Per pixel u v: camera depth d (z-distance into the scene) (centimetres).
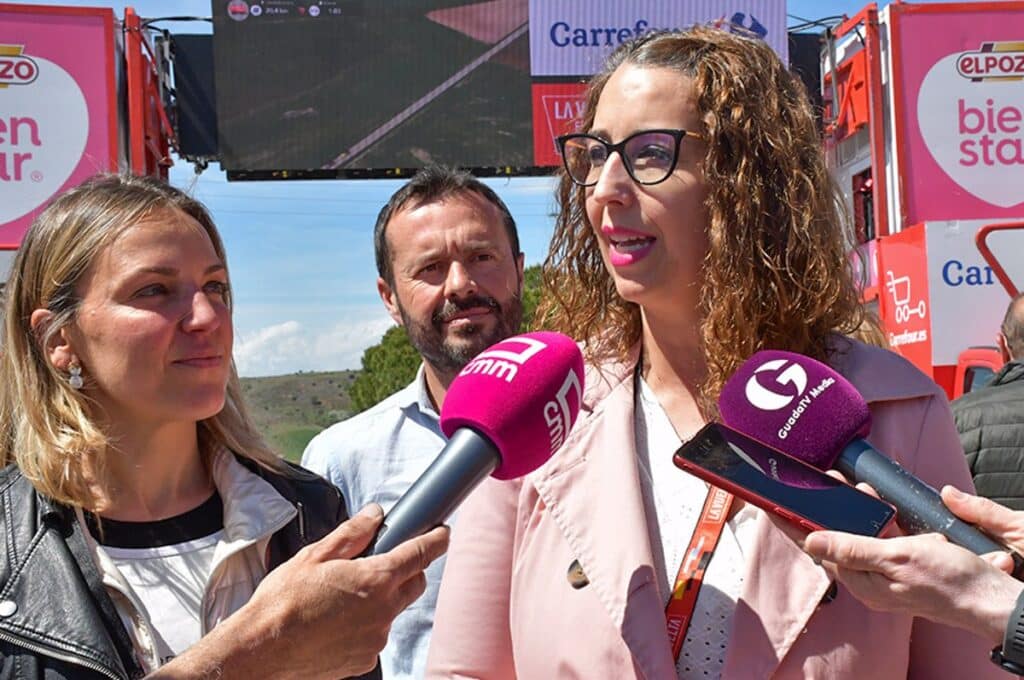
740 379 152
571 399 152
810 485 132
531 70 904
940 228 602
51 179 712
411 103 914
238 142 906
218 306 179
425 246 298
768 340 164
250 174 929
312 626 134
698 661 146
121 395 171
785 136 167
